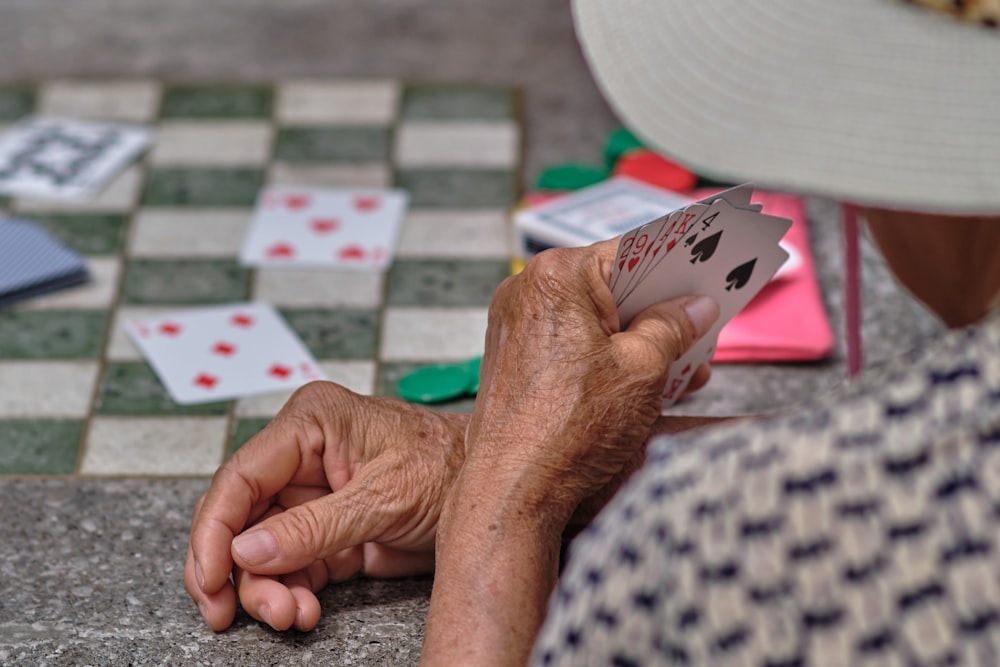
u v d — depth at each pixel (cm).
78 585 135
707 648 60
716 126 71
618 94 77
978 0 67
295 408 130
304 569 129
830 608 59
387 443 129
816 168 66
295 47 291
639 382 115
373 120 259
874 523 59
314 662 121
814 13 72
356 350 184
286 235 216
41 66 283
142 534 144
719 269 122
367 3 315
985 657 57
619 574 63
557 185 223
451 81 275
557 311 116
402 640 125
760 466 60
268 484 126
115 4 315
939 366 60
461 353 183
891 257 110
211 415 169
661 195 199
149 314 195
